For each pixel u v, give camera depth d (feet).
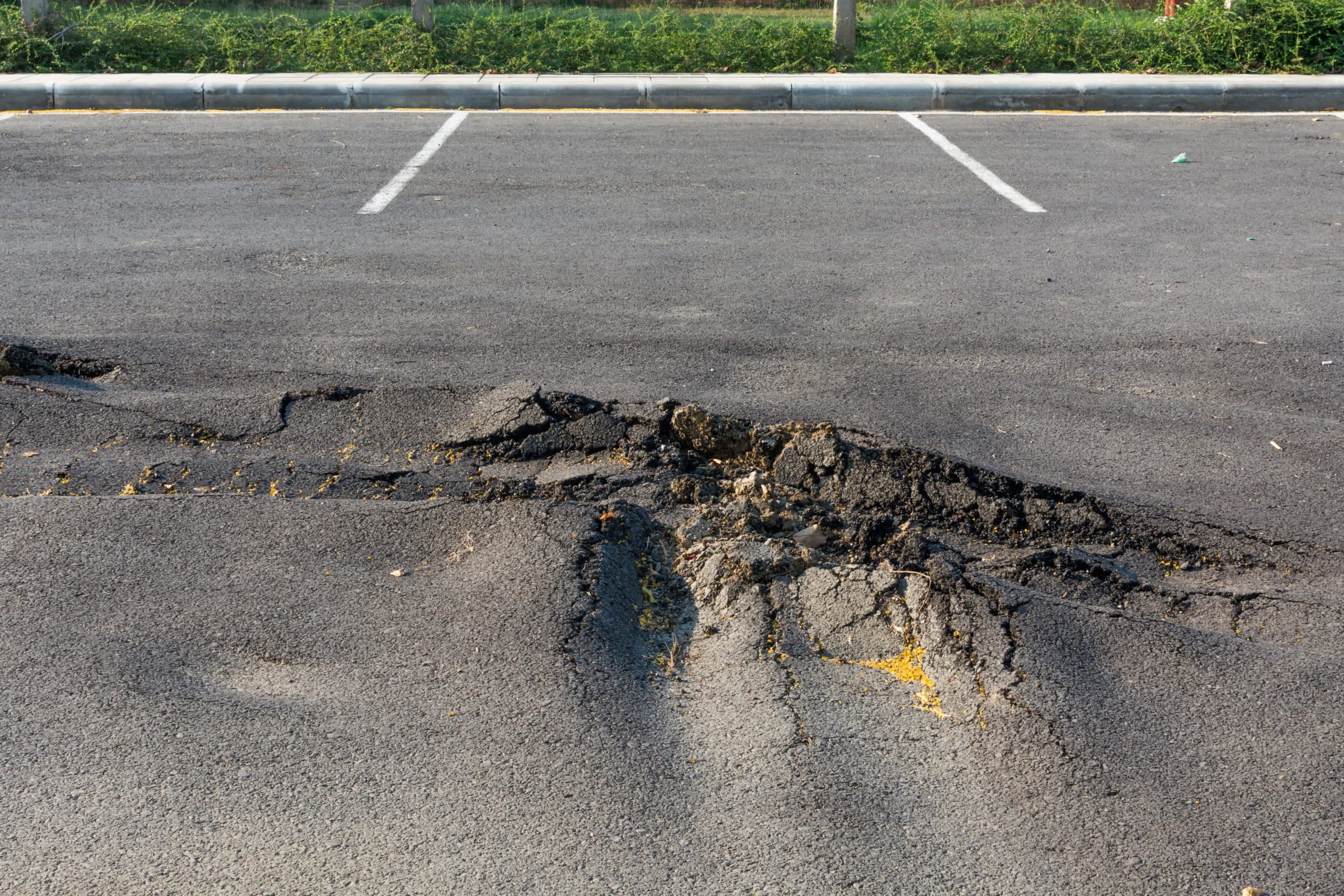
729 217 26.89
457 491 14.70
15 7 47.98
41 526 13.60
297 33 46.11
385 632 11.77
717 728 10.53
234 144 33.99
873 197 28.73
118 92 39.63
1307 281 22.67
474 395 16.85
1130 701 10.91
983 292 21.97
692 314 20.58
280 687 10.93
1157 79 41.93
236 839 9.06
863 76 42.83
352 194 28.45
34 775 9.72
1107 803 9.62
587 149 33.76
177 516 13.91
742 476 15.14
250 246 24.20
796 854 9.03
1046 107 40.96
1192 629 12.10
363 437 15.94
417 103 40.34
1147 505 14.37
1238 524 14.03
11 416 16.21
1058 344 19.47
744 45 45.68
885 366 18.39
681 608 12.66
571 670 11.18
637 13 50.44
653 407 16.21
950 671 11.39
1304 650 11.78
